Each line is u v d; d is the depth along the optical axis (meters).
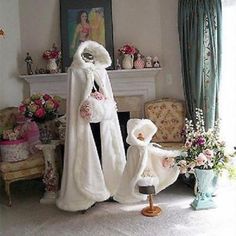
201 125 3.18
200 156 2.65
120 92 3.95
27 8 4.02
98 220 2.73
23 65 4.05
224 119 3.37
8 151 3.14
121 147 3.07
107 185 2.97
